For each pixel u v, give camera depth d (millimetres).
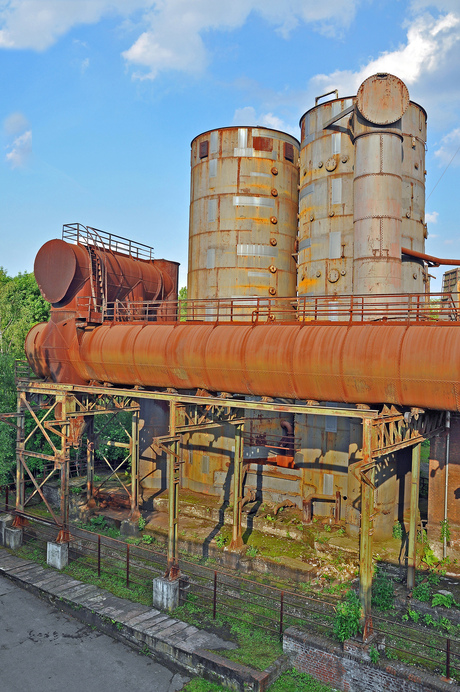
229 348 16531
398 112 19938
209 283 27875
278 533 20625
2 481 27531
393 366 13508
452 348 12750
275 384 15844
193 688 12680
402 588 15953
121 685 12828
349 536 19391
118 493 25453
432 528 18094
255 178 27281
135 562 19500
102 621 15469
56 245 21641
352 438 19812
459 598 15258
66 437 20203
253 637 14117
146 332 19047
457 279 20172
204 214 28188
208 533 20734
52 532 22469
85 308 21422
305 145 25656
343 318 23094
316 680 12719
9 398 28906
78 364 20969
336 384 14609
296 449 22922
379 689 11750
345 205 23578
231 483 24359
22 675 13141
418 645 12984
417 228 23984
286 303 27781
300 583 17312
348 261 23438
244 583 17469
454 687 10883
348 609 12883
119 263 24156
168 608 15672
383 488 19000
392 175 20234
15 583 18531
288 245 28078
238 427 19266
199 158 28578
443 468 17938
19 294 55812
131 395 18547
